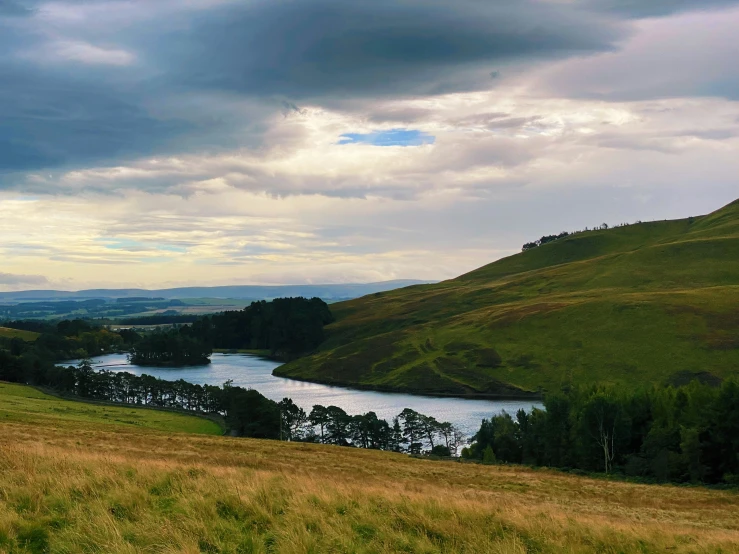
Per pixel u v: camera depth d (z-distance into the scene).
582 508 33.47
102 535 11.48
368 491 17.06
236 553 11.34
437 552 12.44
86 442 43.22
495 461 81.00
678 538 16.95
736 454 65.62
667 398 80.12
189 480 15.70
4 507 12.45
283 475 18.86
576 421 81.44
